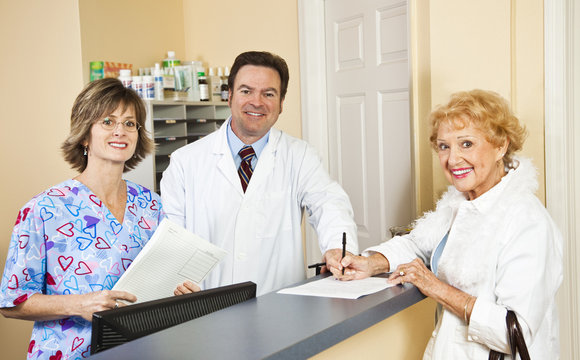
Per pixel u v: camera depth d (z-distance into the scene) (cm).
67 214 137
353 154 303
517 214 121
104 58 325
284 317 107
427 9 227
